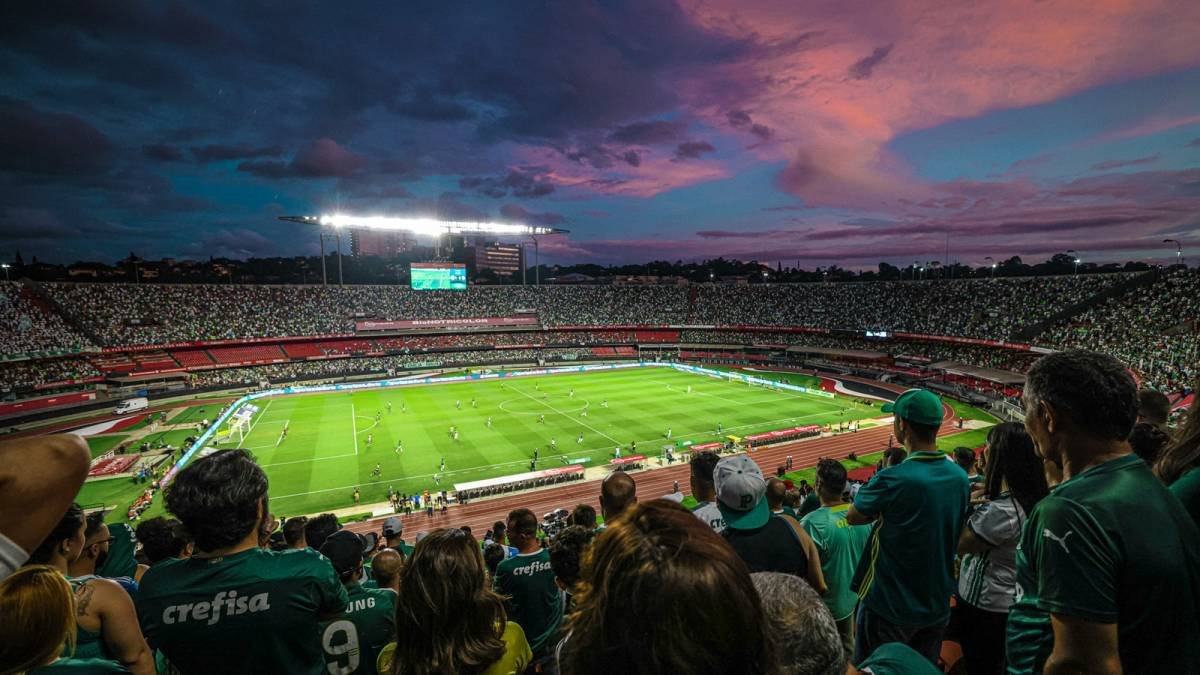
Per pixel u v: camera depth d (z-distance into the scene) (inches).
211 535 155.1
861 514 203.6
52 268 6033.5
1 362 2714.1
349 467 1899.6
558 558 244.8
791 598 88.5
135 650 179.3
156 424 2406.5
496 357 4279.0
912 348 3683.6
